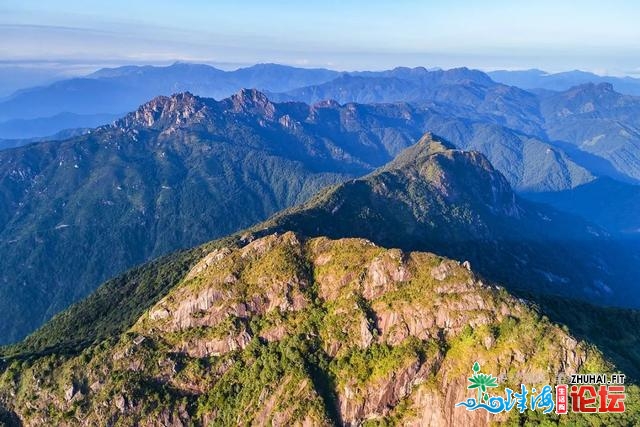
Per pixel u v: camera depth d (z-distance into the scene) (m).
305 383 141.88
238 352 157.38
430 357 138.75
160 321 170.25
